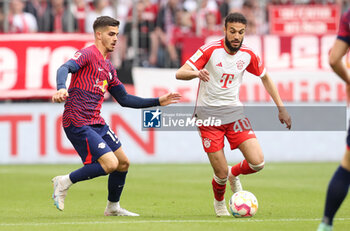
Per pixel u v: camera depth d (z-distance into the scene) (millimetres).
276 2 52062
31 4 50125
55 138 48031
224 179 22406
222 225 19406
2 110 47781
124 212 22938
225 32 22312
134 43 50469
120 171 22406
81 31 50469
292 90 49562
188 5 53219
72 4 50531
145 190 32062
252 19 51969
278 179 37312
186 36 49281
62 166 45750
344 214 22734
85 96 21297
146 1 51188
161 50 50781
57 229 18641
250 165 22734
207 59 22406
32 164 47406
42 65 47750
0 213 23953
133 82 48594
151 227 18875
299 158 50281
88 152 21172
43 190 32531
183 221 20438
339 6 49750
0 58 47344
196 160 49469
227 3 52812
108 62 21984
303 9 49750
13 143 47875
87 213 23859
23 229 18750
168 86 48656
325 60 49688
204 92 22875
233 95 22781
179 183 35438
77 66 20938
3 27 49500
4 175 39719
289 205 25828
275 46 49344
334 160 50562
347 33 15547
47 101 48281
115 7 49938
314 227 19141
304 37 49500
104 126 22047
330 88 49812
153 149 48938
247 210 21562
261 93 49031
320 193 30438
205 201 27672
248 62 22703
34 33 47750
